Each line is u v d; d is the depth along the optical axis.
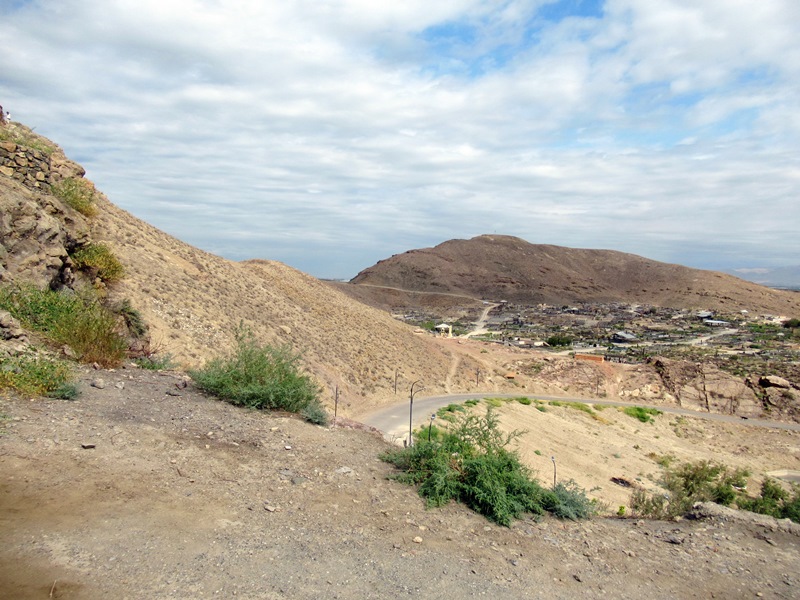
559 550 6.38
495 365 73.25
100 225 28.30
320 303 55.66
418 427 31.20
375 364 46.38
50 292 12.40
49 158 20.22
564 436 44.72
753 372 82.62
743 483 33.56
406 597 4.82
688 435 59.41
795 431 61.69
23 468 5.94
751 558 6.63
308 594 4.64
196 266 36.56
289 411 10.68
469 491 7.41
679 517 8.30
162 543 5.06
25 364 8.45
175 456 7.17
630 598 5.43
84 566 4.48
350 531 6.03
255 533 5.60
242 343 12.45
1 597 3.90
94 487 5.89
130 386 9.79
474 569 5.55
